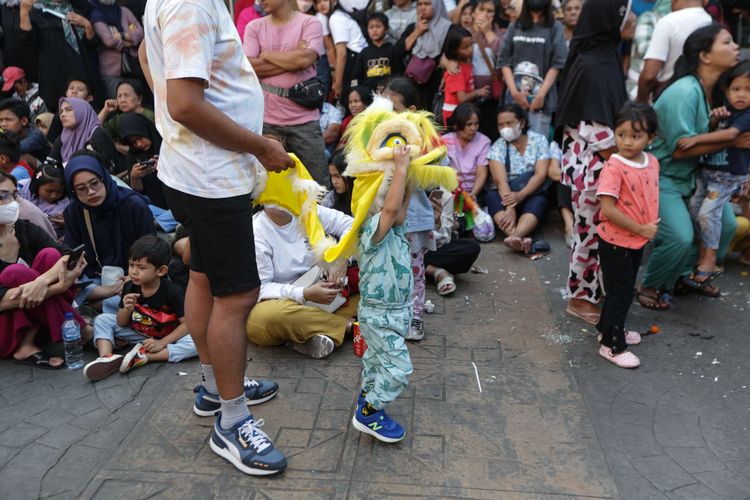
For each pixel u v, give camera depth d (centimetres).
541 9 514
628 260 305
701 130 355
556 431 262
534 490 228
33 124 610
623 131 307
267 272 329
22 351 322
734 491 228
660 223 361
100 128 489
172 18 192
